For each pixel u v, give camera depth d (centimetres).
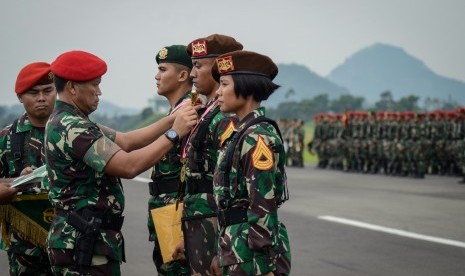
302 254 860
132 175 390
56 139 394
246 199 378
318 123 2717
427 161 2286
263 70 388
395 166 2270
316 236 986
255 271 366
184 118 402
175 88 527
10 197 454
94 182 401
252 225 362
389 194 1576
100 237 398
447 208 1310
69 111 402
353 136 2438
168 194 505
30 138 496
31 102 484
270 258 365
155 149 394
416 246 918
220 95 392
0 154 501
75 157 394
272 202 364
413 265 802
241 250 370
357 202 1397
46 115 491
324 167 2692
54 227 402
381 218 1164
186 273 505
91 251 394
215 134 448
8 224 486
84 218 396
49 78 485
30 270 495
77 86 402
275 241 364
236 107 390
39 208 478
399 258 841
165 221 472
